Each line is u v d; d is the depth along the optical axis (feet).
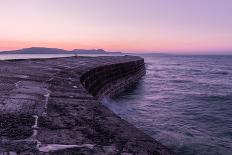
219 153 36.52
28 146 8.90
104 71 74.02
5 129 10.52
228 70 281.95
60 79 29.12
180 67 335.06
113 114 13.67
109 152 8.54
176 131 46.34
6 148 8.66
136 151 8.62
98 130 10.77
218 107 72.02
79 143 9.30
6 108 14.03
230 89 118.52
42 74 32.76
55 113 13.46
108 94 76.48
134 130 10.94
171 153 8.60
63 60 85.20
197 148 37.88
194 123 53.52
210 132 47.11
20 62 52.31
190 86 127.95
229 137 44.50
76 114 13.34
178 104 75.31
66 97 18.08
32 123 11.53
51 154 8.33
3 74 28.78
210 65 413.39
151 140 9.73
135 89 110.22
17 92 19.03
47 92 19.77
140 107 67.77
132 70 125.59
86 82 46.98
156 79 161.38
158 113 61.52
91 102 16.69
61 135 10.08
